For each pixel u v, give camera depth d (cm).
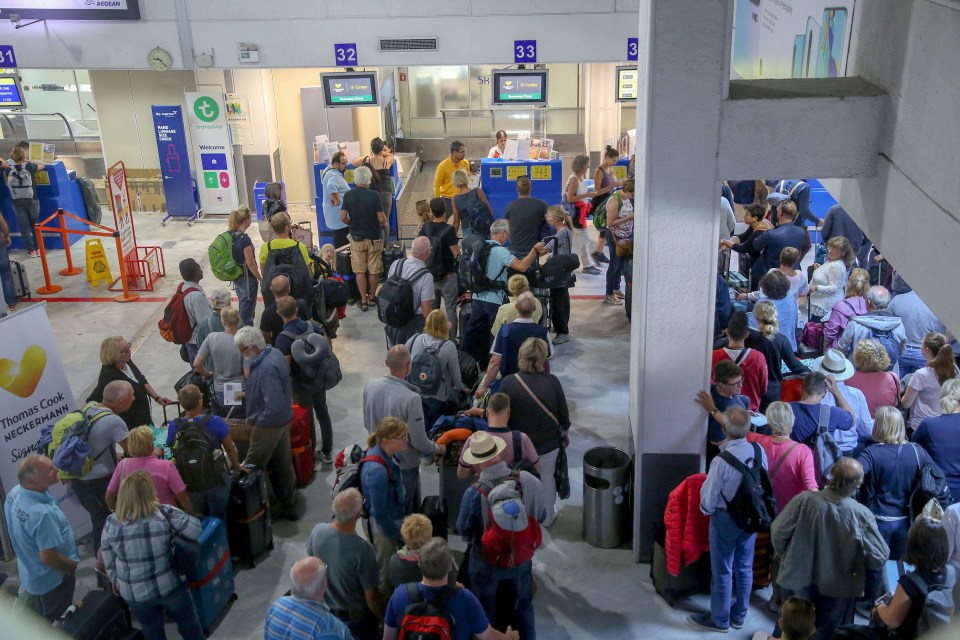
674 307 566
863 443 615
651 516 623
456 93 1788
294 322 716
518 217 974
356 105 1159
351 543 500
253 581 628
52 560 530
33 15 1093
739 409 531
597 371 935
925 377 643
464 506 514
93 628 509
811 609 425
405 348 612
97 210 1455
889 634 458
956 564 488
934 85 394
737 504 525
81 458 593
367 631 520
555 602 600
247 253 961
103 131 1556
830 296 828
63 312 1127
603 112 1631
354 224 1067
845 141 503
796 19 673
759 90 526
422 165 1764
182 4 1091
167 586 519
